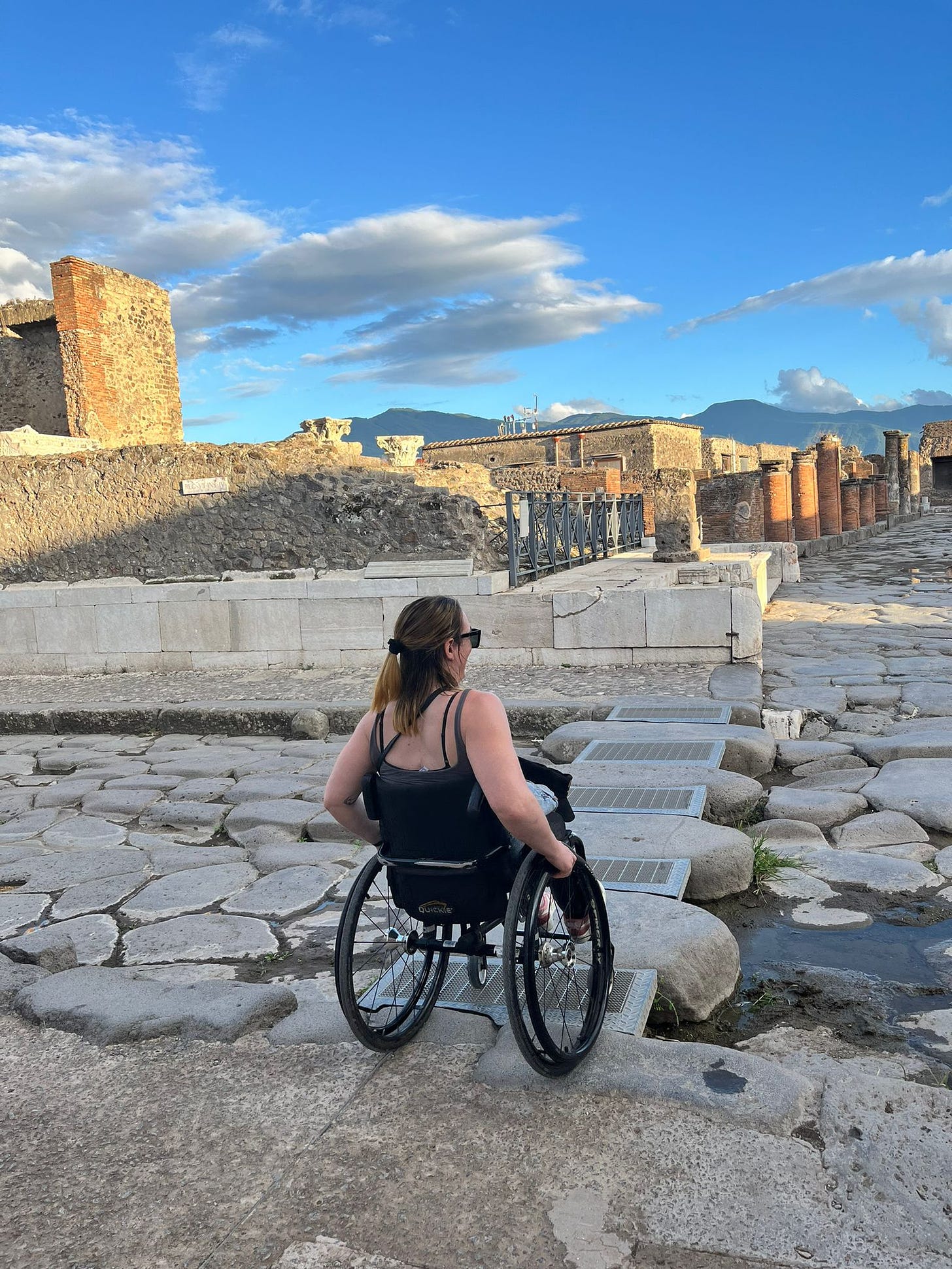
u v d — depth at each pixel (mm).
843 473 38938
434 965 3326
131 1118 2699
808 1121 2502
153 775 7223
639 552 18688
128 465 12648
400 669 2668
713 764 5871
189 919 4434
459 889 2686
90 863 5289
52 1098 2836
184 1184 2373
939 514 50656
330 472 12016
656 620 9375
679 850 4484
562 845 2688
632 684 8609
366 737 2758
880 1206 2152
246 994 3348
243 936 4203
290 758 7527
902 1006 3373
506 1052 2854
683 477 13312
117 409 19250
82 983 3559
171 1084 2871
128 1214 2266
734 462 59031
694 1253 2033
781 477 25328
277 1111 2676
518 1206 2207
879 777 5789
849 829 5059
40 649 11641
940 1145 2363
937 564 21828
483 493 13016
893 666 9266
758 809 5527
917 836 4953
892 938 3926
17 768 7879
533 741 7711
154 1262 2090
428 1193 2277
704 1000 3336
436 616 2633
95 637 11453
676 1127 2475
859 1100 2570
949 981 3535
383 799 2646
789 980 3615
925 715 7434
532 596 9750
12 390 20281
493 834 2641
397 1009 3092
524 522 11594
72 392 18625
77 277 18422
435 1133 2516
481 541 11492
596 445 53469
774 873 4652
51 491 13000
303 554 12039
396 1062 2896
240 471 12234
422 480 12625
